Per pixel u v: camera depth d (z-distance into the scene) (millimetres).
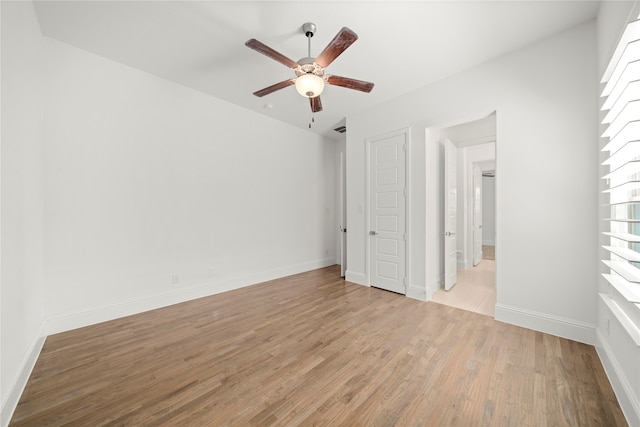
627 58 1336
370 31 2270
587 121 2186
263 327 2568
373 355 2047
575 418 1408
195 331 2488
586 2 1956
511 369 1845
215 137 3660
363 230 4043
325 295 3537
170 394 1621
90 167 2645
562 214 2311
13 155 1677
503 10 2033
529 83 2469
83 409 1499
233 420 1414
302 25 2213
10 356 1551
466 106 2887
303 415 1446
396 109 3568
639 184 1303
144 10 2064
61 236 2479
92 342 2271
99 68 2695
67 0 1956
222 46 2531
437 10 2033
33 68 2105
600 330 2057
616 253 1438
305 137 5027
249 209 4098
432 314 2855
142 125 2994
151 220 3072
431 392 1627
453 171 4012
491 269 5035
